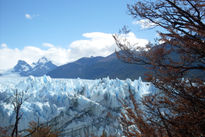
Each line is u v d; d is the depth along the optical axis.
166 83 5.28
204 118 4.77
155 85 5.52
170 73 5.11
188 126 4.86
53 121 38.62
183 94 5.12
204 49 4.54
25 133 25.22
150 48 5.07
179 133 4.97
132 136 6.67
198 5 4.50
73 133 38.66
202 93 4.88
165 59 4.96
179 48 4.90
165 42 5.03
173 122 5.14
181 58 4.98
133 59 5.13
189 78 5.22
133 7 5.03
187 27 4.64
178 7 4.45
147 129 5.98
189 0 4.51
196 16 4.66
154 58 4.95
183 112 5.67
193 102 4.92
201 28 4.34
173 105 5.85
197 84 5.35
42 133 13.73
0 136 17.94
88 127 39.03
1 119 33.59
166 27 4.79
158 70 5.25
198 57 4.74
